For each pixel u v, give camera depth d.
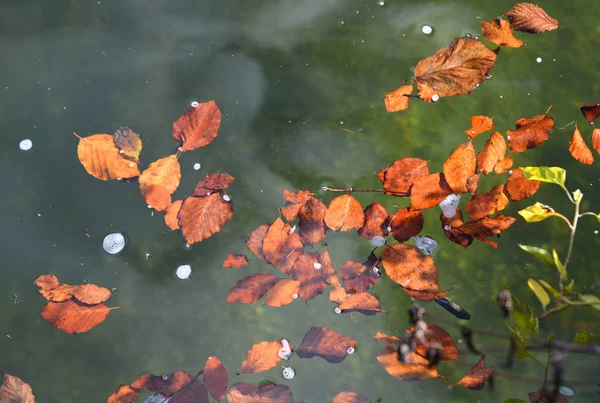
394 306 1.54
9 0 1.71
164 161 1.62
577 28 1.67
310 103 1.65
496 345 1.52
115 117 1.65
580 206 1.58
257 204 1.60
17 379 1.53
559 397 1.50
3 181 1.62
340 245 1.57
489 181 1.59
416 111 1.64
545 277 1.55
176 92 1.66
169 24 1.70
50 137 1.64
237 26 1.70
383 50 1.67
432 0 1.69
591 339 1.51
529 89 1.64
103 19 1.70
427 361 1.52
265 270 1.56
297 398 1.51
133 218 1.60
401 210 1.58
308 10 1.70
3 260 1.58
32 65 1.68
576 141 1.60
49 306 1.55
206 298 1.56
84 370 1.53
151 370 1.53
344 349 1.53
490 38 1.67
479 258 1.56
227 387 1.51
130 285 1.57
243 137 1.63
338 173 1.61
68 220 1.60
